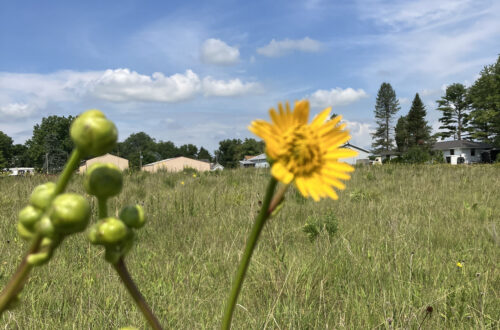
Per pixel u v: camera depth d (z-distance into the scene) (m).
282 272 4.09
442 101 80.69
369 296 3.74
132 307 3.60
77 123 0.60
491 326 3.32
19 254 4.66
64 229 0.56
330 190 0.76
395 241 5.12
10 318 3.13
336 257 4.68
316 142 0.78
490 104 60.91
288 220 6.72
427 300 3.69
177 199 8.16
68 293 3.77
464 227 6.40
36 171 15.22
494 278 4.15
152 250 5.24
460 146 71.25
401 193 9.53
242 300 3.80
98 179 0.68
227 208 7.83
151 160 103.31
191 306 3.63
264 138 0.77
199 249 5.21
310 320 3.37
